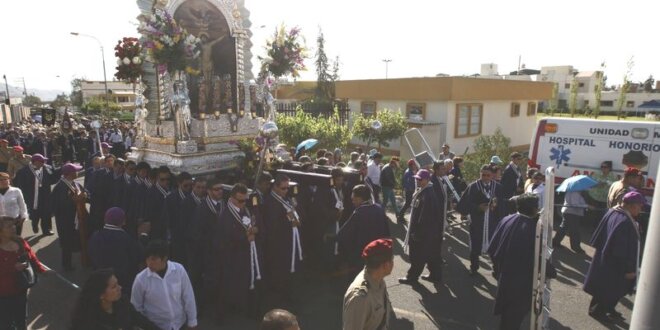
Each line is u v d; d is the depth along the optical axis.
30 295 6.82
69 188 7.83
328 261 7.47
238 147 9.24
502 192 7.72
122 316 3.59
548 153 11.25
